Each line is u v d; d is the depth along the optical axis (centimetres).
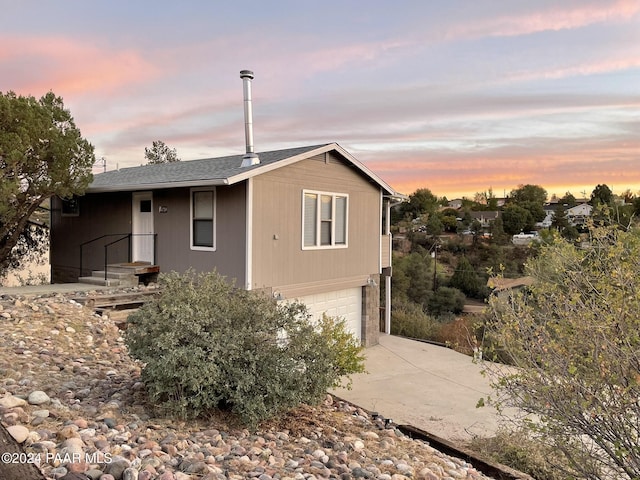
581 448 450
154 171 1415
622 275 407
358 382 1025
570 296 451
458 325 1464
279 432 497
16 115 1050
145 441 384
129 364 634
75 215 1432
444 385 1010
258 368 495
